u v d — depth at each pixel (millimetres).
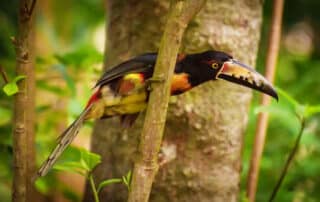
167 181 3549
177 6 3154
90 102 3281
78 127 3254
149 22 3553
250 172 3688
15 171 3279
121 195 3584
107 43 3650
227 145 3570
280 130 4238
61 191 3893
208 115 3547
